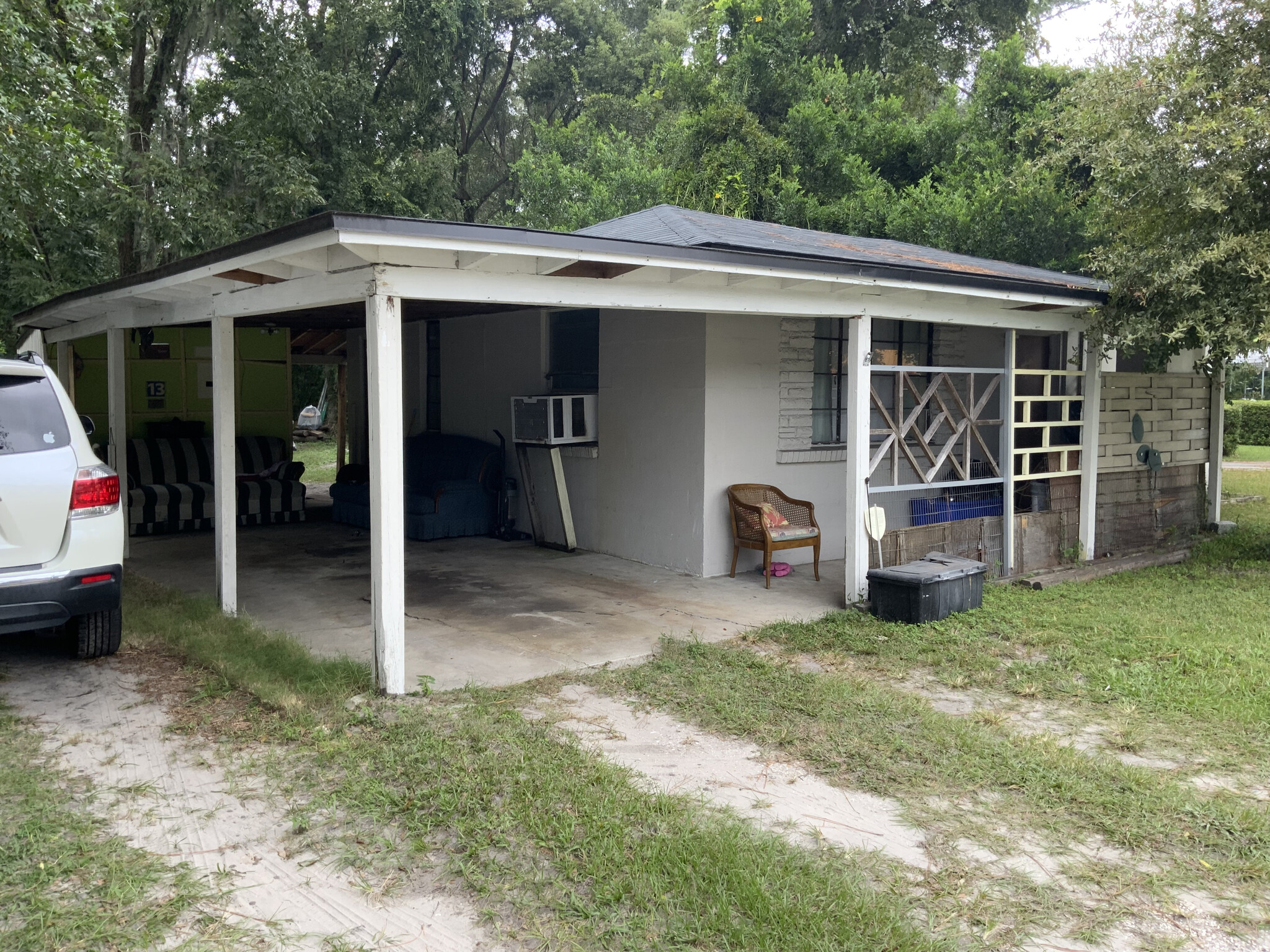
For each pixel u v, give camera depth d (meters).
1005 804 3.74
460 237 4.41
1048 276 8.99
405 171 18.70
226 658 5.46
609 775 3.87
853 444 7.03
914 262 7.30
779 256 5.77
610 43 25.98
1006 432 8.23
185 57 15.57
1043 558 8.59
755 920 2.87
